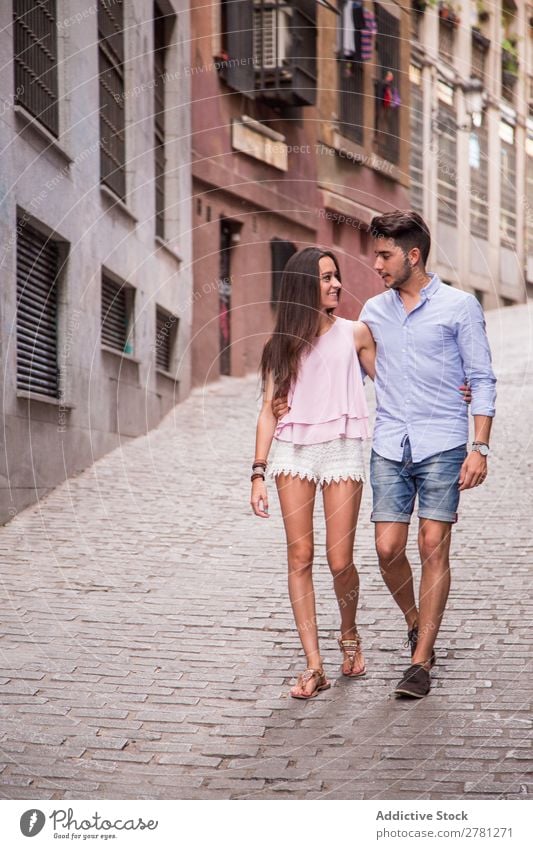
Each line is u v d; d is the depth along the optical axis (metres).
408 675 4.09
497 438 9.89
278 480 4.19
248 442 10.27
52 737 3.73
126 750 3.65
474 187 23.55
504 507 7.32
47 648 4.69
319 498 7.89
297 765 3.52
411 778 3.40
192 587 5.68
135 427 10.88
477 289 24.20
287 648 4.72
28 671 4.39
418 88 20.98
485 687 4.14
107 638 4.84
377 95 19.16
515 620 4.95
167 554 6.38
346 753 3.59
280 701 4.09
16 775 3.43
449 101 22.38
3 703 4.04
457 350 4.14
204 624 5.05
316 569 6.01
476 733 3.71
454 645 4.64
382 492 4.22
